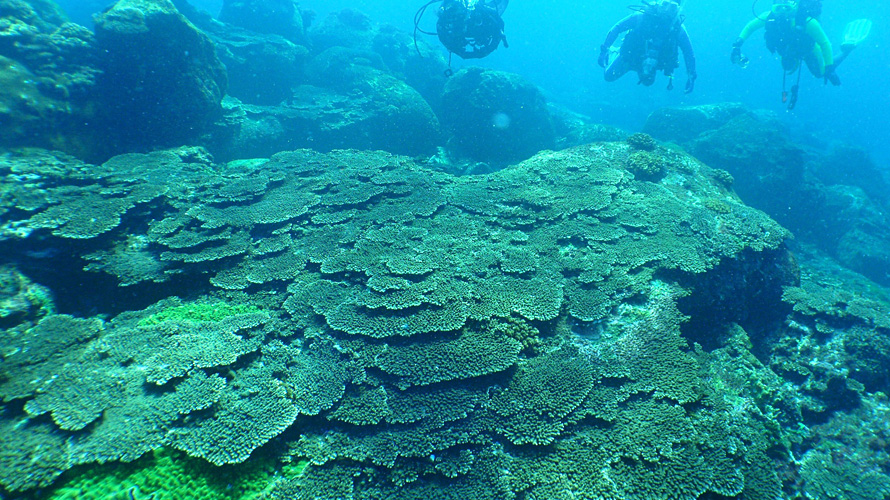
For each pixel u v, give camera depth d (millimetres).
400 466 3213
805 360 5707
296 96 14078
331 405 3492
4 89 6641
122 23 7742
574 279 4855
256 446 3055
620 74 8094
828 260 12531
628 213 6066
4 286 4402
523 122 14883
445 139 15320
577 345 4156
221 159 10305
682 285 5094
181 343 3709
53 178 5785
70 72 7496
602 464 3283
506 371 3822
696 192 7164
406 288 4402
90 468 2803
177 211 6047
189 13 14688
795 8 9062
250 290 4883
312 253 5305
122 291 4930
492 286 4605
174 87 8492
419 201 6559
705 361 4562
